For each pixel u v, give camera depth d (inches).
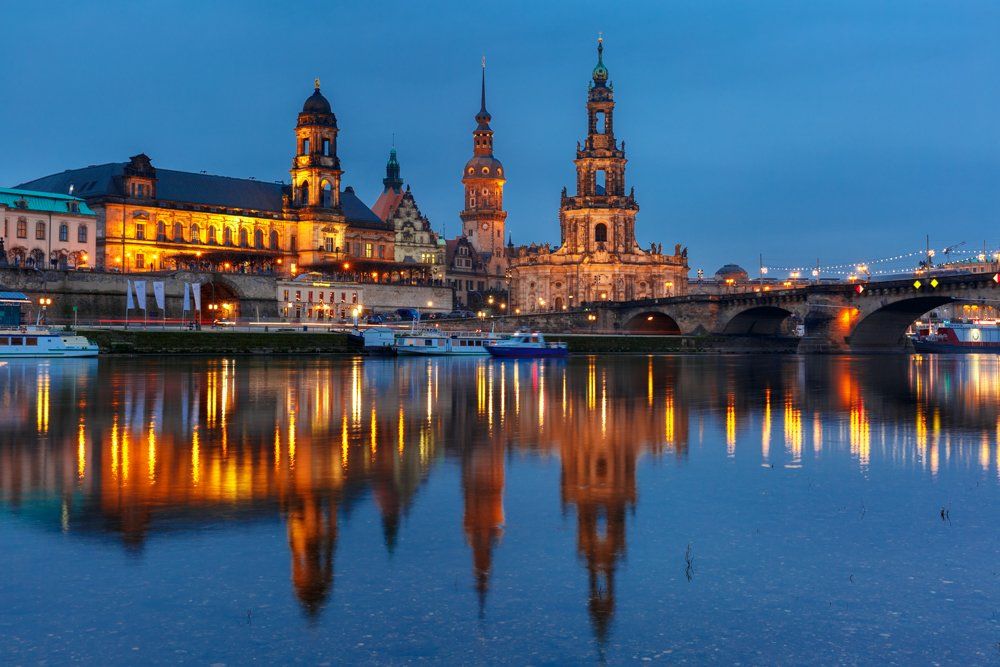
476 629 817.5
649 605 873.5
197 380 3558.1
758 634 811.4
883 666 754.2
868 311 7524.6
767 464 1572.3
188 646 778.2
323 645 783.7
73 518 1158.3
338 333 6747.1
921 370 4808.1
